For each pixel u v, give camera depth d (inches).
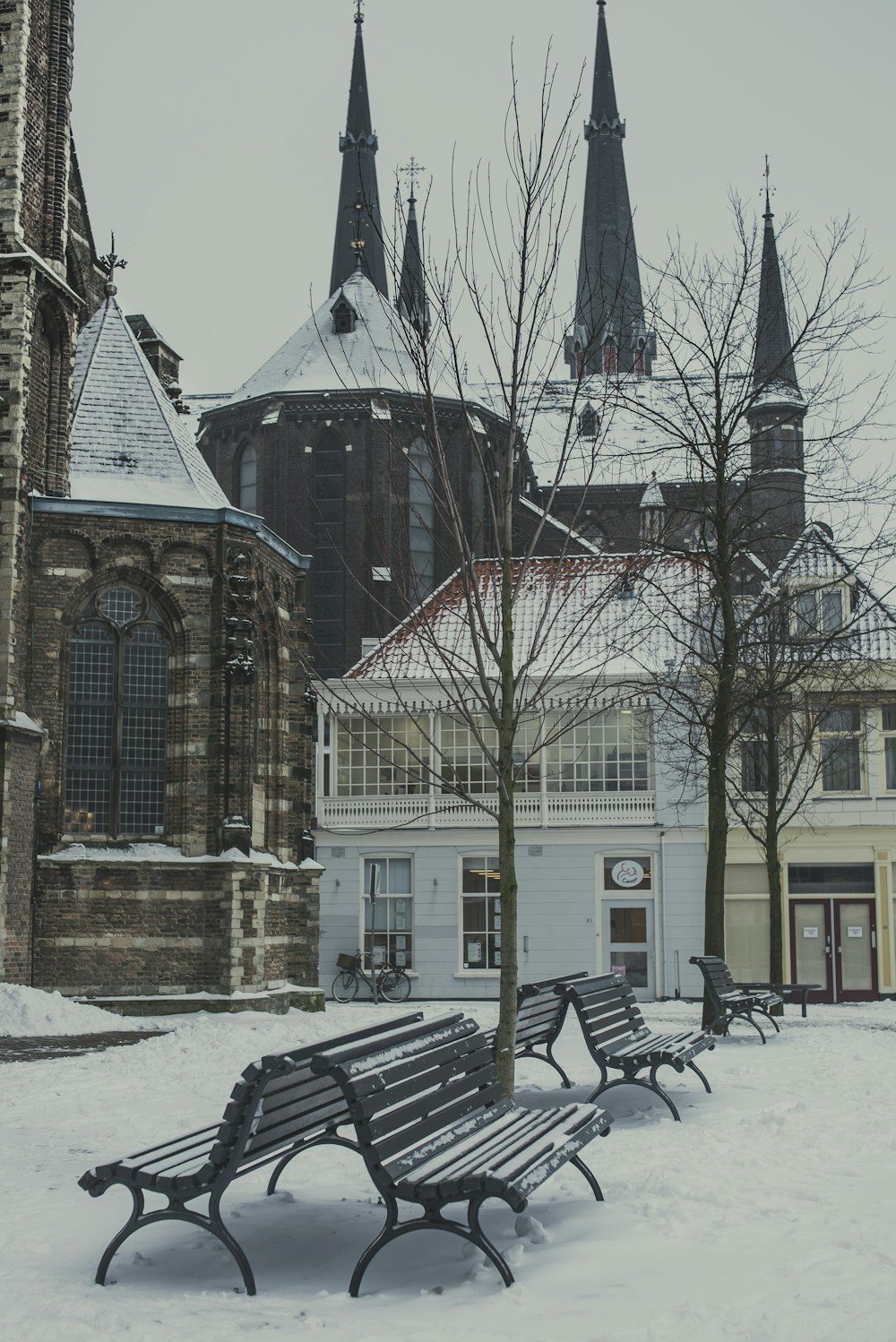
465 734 1808.6
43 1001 1061.8
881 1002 1689.2
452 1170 330.0
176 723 1298.0
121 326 1470.2
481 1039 417.4
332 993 1770.4
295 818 1471.5
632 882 1747.0
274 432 2669.8
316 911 1461.6
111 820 1282.0
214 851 1278.3
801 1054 819.4
